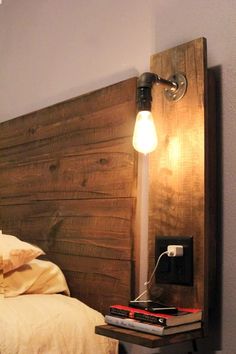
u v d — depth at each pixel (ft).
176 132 3.80
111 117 4.63
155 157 3.95
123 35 4.84
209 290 3.52
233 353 3.40
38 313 3.83
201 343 3.61
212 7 3.94
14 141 6.16
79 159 4.98
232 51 3.72
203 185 3.53
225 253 3.55
